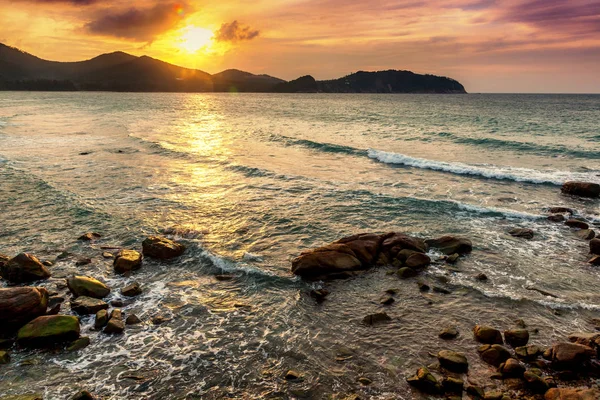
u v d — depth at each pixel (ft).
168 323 41.55
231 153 130.82
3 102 434.71
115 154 127.65
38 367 34.78
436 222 69.92
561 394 29.50
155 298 46.47
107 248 59.93
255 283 49.85
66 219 71.00
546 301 44.98
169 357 36.32
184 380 33.37
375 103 522.06
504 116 267.80
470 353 36.29
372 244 56.59
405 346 37.58
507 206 78.38
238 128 201.67
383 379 33.04
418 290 48.21
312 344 37.96
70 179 96.58
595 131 176.55
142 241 60.59
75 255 57.47
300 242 62.18
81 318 42.14
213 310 44.06
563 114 289.33
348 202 80.07
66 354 36.60
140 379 33.42
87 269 53.47
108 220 70.79
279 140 157.07
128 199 82.17
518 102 552.41
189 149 137.59
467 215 73.15
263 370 34.47
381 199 81.46
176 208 77.25
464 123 218.79
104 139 159.63
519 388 31.40
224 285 49.55
